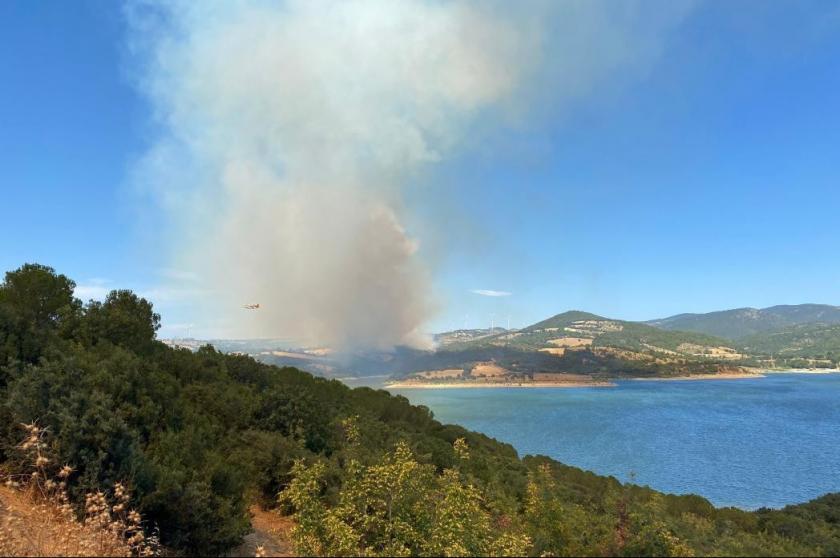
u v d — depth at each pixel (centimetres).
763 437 10800
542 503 1295
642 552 924
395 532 1147
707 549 1022
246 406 2511
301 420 2444
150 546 1097
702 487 6375
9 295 2738
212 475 1405
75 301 3052
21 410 1298
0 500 1139
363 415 3991
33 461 1163
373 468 1245
